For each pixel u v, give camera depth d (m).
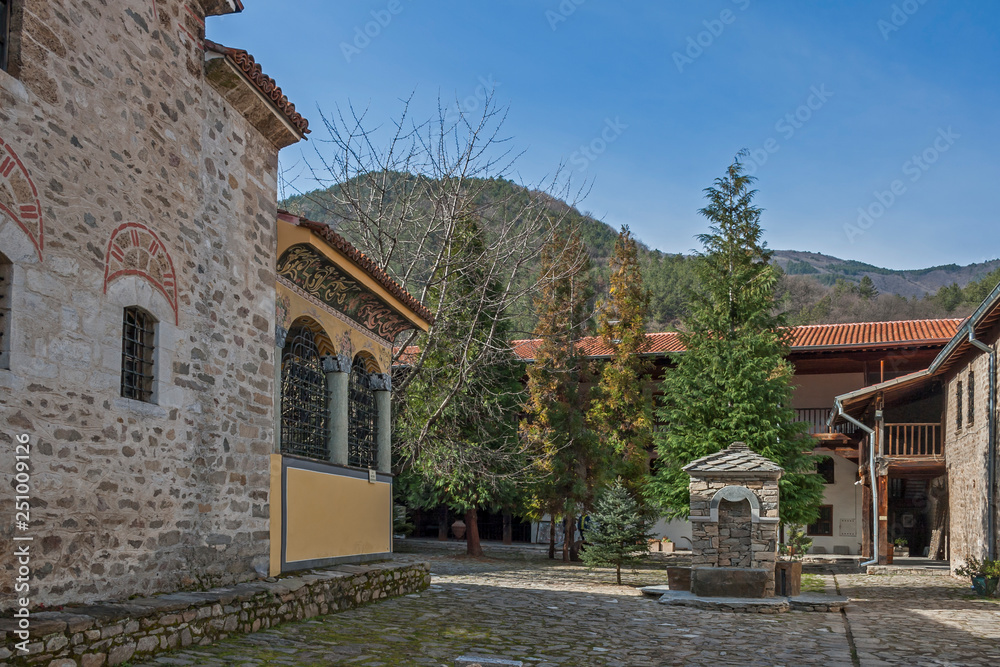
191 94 8.51
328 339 11.77
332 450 11.84
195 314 8.33
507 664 7.13
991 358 17.95
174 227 8.05
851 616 12.81
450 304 19.89
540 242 21.16
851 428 28.06
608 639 9.84
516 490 24.28
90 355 6.73
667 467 20.38
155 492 7.52
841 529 29.05
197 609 7.42
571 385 24.89
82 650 5.95
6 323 5.92
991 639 10.51
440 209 20.59
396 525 27.38
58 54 6.57
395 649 8.20
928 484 28.11
